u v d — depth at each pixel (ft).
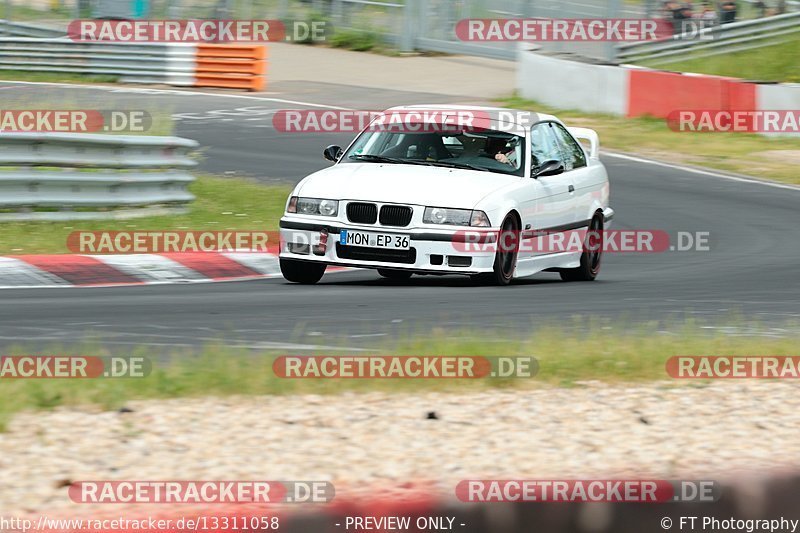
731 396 75.77
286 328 94.89
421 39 410.31
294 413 67.67
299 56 398.42
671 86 285.84
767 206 204.64
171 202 160.66
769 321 106.42
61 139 144.56
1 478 55.83
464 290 119.85
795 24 358.64
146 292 115.85
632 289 128.67
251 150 240.53
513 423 67.36
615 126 283.59
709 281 137.08
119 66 346.95
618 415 69.97
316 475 57.11
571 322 100.78
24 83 334.24
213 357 79.25
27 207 143.02
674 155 255.09
